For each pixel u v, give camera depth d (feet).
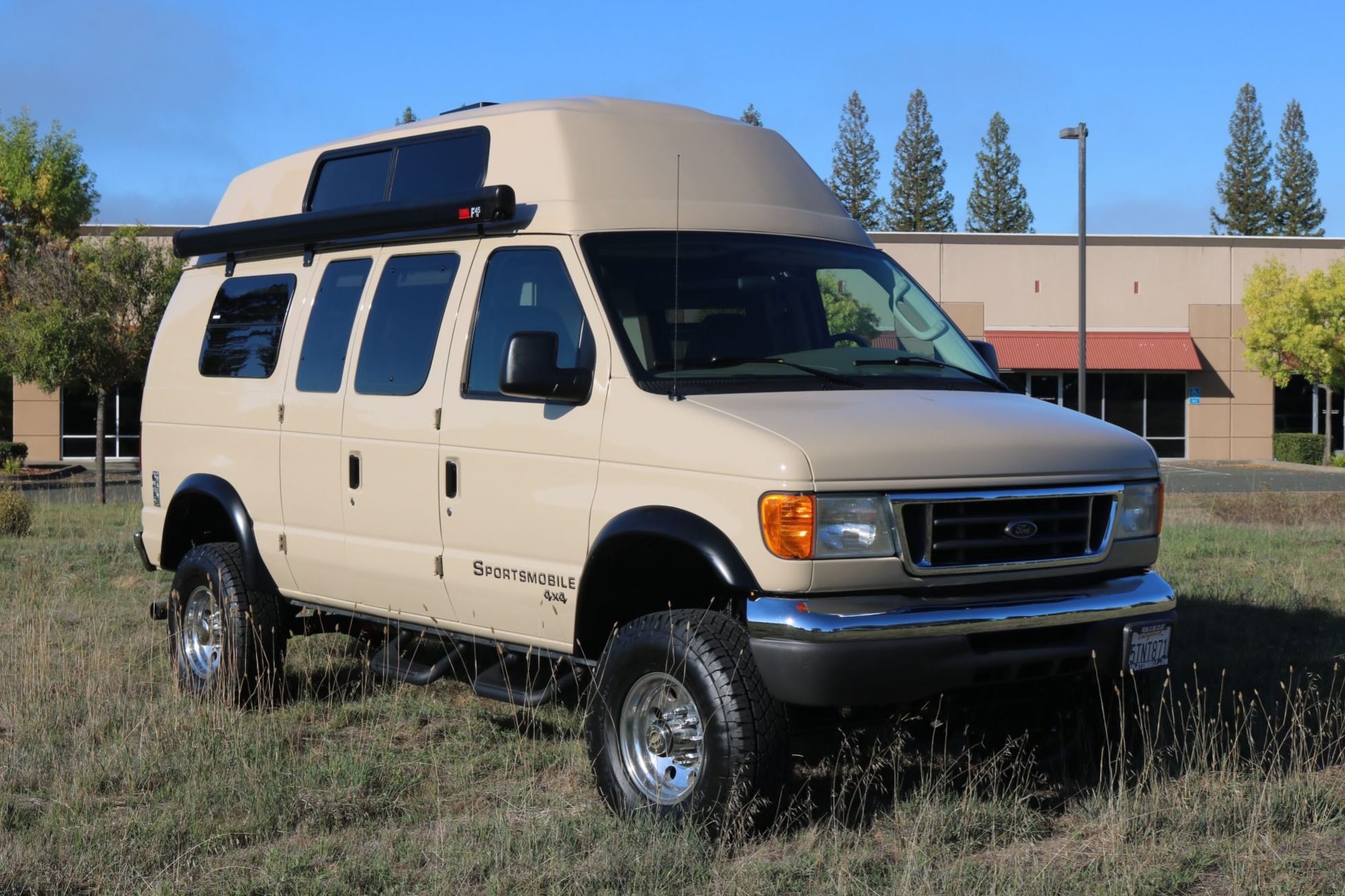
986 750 19.66
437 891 14.74
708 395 17.10
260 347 23.61
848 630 15.20
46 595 34.86
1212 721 20.17
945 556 16.12
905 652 15.44
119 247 78.79
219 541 26.09
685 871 15.17
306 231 22.54
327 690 24.64
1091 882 14.80
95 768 18.97
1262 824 16.57
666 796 16.62
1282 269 131.64
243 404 23.56
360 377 21.17
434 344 19.95
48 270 77.51
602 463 17.25
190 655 24.52
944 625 15.60
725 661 15.94
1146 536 17.75
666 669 16.37
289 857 15.81
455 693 24.47
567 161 19.12
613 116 19.95
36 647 26.63
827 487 15.42
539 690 18.54
